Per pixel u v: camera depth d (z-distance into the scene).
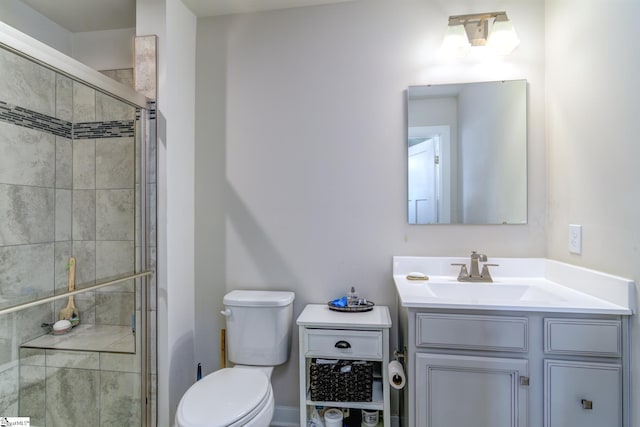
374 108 1.78
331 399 1.48
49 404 1.55
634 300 1.07
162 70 1.66
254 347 1.67
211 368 1.90
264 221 1.87
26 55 1.21
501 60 1.69
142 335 1.66
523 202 1.66
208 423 1.11
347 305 1.65
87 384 1.62
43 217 1.60
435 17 1.73
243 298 1.69
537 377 1.14
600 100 1.25
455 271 1.67
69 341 1.59
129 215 1.68
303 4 1.82
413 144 1.74
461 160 1.71
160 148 1.67
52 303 1.57
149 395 1.66
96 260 1.66
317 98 1.82
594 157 1.28
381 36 1.77
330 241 1.81
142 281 1.66
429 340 1.19
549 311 1.12
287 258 1.85
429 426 1.19
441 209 1.72
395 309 1.76
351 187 1.80
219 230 1.90
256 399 1.25
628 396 1.09
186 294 1.83
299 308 1.83
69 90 1.54
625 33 1.12
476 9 1.70
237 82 1.89
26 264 1.54
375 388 1.60
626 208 1.11
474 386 1.16
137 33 1.69
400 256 1.75
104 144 1.67
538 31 1.66
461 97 1.71
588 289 1.28
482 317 1.16
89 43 2.05
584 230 1.34
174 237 1.72
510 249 1.68
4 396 1.45
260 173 1.87
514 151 1.67
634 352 1.07
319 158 1.82
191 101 1.88
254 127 1.88
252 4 1.81
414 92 1.74
